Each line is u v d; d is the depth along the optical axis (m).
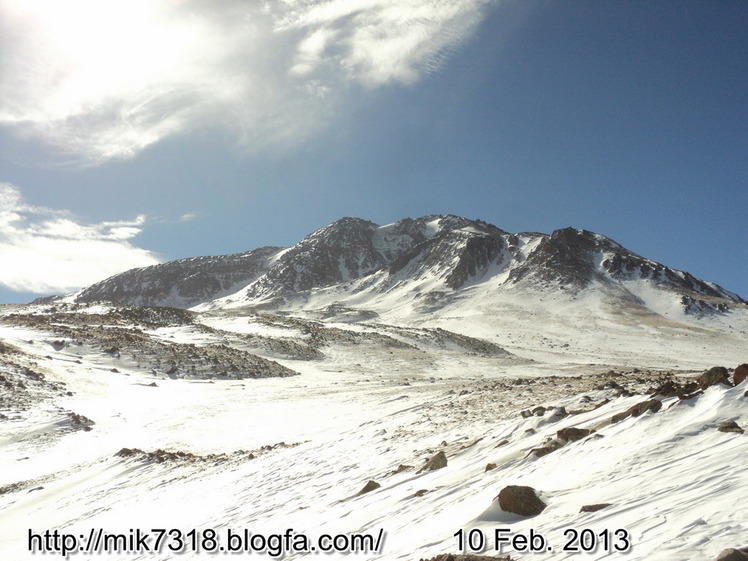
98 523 15.91
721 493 5.61
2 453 25.80
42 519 17.73
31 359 44.56
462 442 14.49
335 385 44.91
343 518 10.34
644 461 7.29
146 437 27.36
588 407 13.88
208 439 26.02
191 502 15.66
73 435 28.56
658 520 5.45
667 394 10.12
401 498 10.27
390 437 18.08
